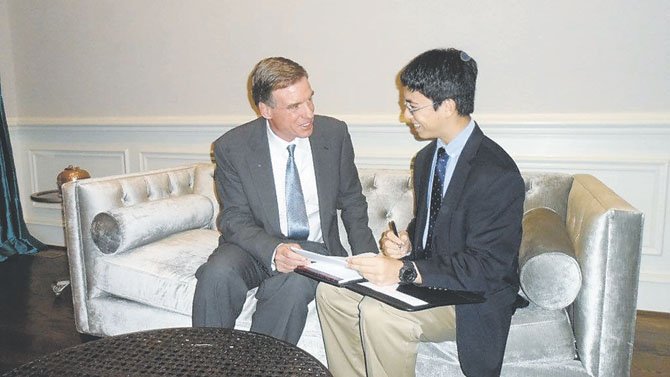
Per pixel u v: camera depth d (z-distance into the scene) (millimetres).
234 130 1903
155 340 1256
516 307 1473
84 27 3410
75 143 3600
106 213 1949
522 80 2381
